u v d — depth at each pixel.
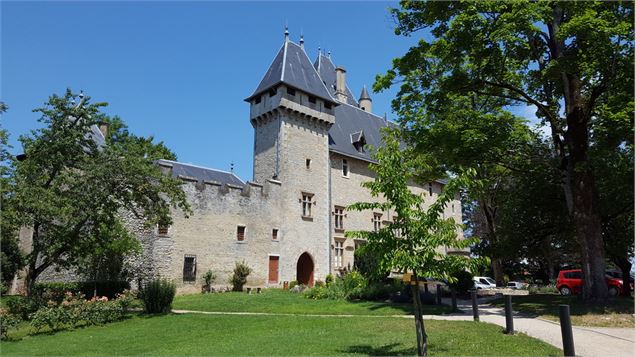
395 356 8.49
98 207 18.03
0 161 17.38
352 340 10.35
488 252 22.67
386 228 8.32
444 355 8.52
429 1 16.06
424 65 17.30
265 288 30.03
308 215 34.06
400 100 18.23
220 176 33.97
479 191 18.81
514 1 13.85
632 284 25.55
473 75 16.84
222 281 28.11
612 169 18.56
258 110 35.44
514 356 8.34
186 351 9.73
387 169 8.35
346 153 37.91
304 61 37.03
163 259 25.62
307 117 35.12
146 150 20.52
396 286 20.95
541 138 22.61
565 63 14.64
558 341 9.97
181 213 26.88
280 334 11.53
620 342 9.77
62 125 18.27
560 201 21.03
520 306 17.34
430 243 7.97
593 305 15.09
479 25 15.20
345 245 36.56
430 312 16.08
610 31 13.22
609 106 15.46
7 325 13.14
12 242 17.02
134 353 10.16
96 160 18.23
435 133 17.09
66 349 11.03
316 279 33.59
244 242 29.72
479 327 11.70
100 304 15.88
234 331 12.64
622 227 22.11
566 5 14.40
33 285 17.70
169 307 17.83
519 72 19.59
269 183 31.94
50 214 15.98
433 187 45.53
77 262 19.02
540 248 23.23
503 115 19.12
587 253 15.88
